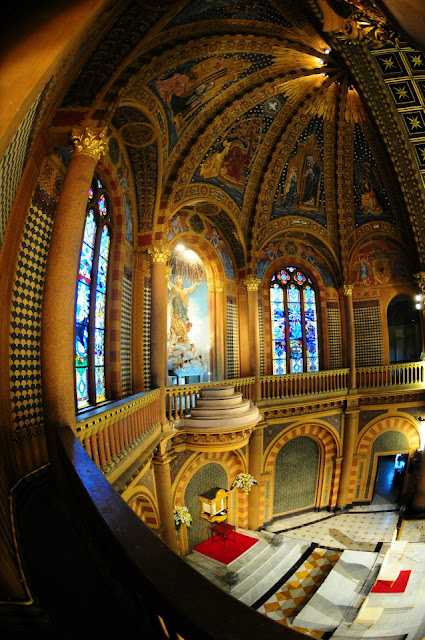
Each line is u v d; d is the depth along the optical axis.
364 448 19.50
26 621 2.42
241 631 1.45
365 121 15.34
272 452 17.33
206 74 10.31
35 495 5.01
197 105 11.29
